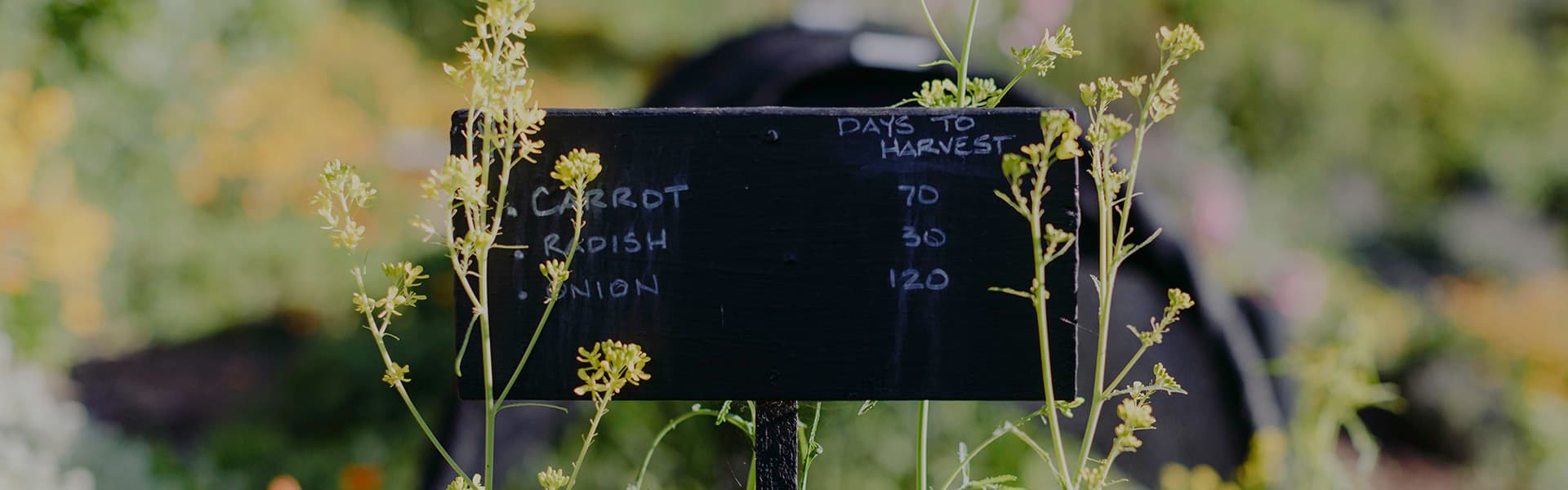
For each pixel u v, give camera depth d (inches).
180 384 226.1
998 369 56.2
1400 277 295.7
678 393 56.3
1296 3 301.3
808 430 82.6
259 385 222.8
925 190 56.1
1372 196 317.4
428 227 50.2
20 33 170.2
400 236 279.7
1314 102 288.7
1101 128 51.0
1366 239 309.9
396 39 414.3
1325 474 112.3
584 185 53.2
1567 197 349.1
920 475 59.5
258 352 245.8
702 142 56.1
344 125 335.9
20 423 135.5
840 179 56.1
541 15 445.7
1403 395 245.9
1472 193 340.8
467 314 55.4
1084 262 135.4
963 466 60.2
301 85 327.0
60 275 160.9
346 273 262.1
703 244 56.2
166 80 204.2
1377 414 247.3
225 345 249.0
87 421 156.4
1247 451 137.6
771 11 421.7
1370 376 121.2
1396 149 320.2
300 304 261.6
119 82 193.5
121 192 215.8
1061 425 129.0
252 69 253.3
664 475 114.8
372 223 285.1
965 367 56.2
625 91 427.8
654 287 56.2
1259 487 123.8
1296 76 283.3
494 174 55.7
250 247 268.7
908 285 56.1
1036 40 205.0
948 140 56.0
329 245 275.3
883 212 56.1
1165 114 52.7
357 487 146.3
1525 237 332.8
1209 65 268.4
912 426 117.2
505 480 118.2
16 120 157.5
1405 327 250.8
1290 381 156.4
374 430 194.1
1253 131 280.4
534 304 56.2
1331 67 294.0
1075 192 55.7
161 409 213.2
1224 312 140.0
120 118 198.8
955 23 206.1
